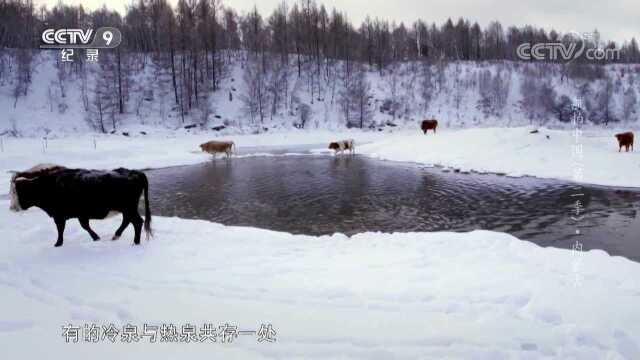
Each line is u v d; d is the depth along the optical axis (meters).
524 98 65.56
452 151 26.16
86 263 6.50
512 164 21.75
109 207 7.52
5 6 54.31
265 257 6.90
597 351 3.72
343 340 3.94
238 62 64.19
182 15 56.81
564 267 6.14
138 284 5.50
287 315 4.49
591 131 53.19
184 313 4.55
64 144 28.36
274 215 12.73
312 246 7.74
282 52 66.19
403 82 69.50
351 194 16.17
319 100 60.00
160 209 13.63
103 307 4.76
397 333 4.07
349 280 5.65
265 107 54.97
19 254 6.97
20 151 23.59
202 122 49.78
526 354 3.66
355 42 75.94
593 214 12.41
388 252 7.22
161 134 43.97
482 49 102.75
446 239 7.99
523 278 5.64
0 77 49.91
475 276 5.76
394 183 18.73
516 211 12.96
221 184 18.80
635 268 6.01
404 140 32.56
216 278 5.73
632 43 105.81
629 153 21.36
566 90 69.75
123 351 3.74
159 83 54.38
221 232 8.67
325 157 30.84
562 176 19.03
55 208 7.36
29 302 4.93
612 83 71.50
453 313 4.58
